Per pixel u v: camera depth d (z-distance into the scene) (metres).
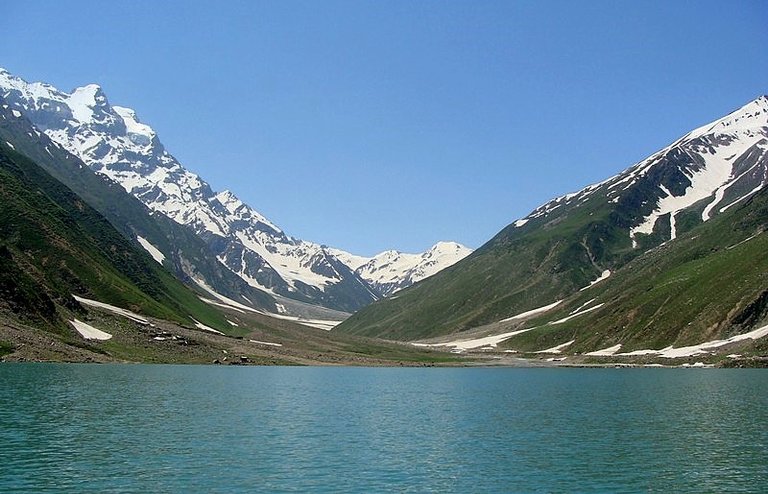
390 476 48.00
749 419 74.44
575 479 47.59
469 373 172.25
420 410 83.88
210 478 46.22
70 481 44.34
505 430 67.62
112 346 151.00
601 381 133.88
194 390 97.31
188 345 171.62
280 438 61.06
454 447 58.41
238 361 172.12
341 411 81.56
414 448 57.81
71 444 54.41
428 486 45.56
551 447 58.56
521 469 50.38
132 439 57.66
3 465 47.41
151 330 170.12
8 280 142.38
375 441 60.84
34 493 41.66
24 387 86.31
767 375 141.75
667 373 155.12
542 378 147.50
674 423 71.94
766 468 50.62
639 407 86.00
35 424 61.59
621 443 60.28
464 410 84.00
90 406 73.94
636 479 47.62
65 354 131.62
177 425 65.56
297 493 43.41
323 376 146.38
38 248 183.38
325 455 54.31
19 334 130.62
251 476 47.03
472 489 45.06
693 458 53.97
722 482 46.84
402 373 170.25
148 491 42.91
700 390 107.56
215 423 67.94
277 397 94.44
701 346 187.75
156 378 112.88
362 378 144.50
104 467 47.97
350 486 45.28
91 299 180.00
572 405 89.38
